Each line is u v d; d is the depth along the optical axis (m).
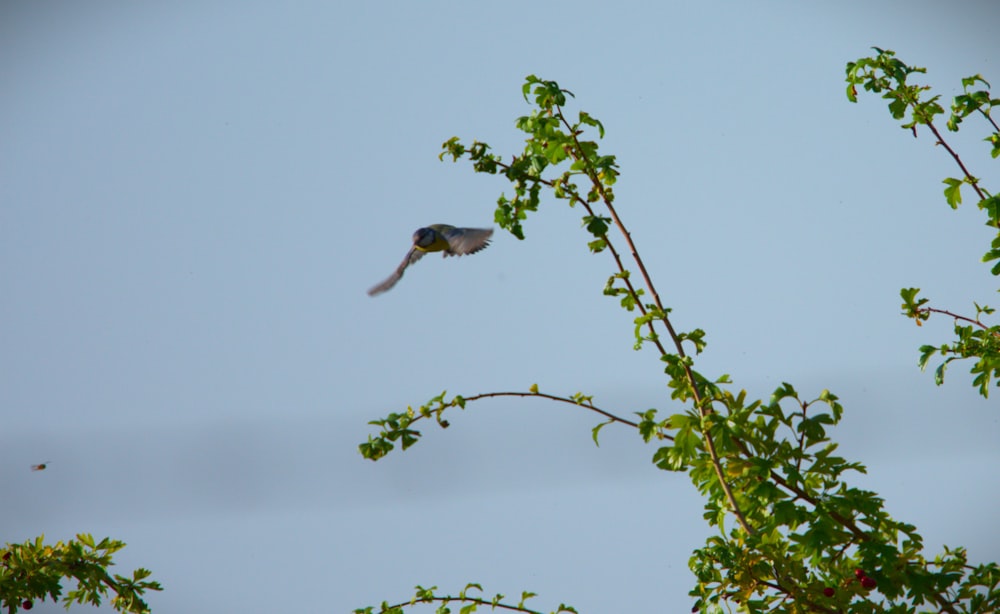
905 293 12.22
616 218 11.22
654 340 10.97
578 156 11.34
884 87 12.22
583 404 11.00
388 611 11.77
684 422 10.30
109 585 12.91
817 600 10.81
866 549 10.58
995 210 11.48
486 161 11.55
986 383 11.63
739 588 11.10
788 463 10.66
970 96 11.92
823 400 10.72
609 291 11.02
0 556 12.70
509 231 11.50
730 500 10.10
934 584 10.66
